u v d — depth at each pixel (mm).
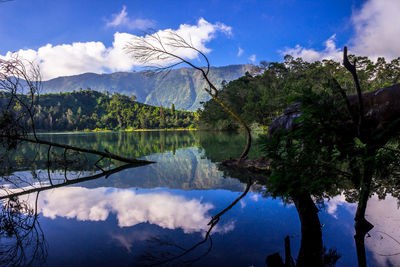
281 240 2033
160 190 4031
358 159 1952
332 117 1898
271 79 45844
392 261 1663
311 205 2930
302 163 1949
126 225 2447
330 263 1651
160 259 1715
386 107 2449
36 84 5980
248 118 37594
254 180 4672
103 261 1727
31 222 2594
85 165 7258
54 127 139375
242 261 1683
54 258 1788
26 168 6766
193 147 13031
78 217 2732
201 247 1917
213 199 3404
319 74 39781
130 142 19484
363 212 2264
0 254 1854
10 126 5660
